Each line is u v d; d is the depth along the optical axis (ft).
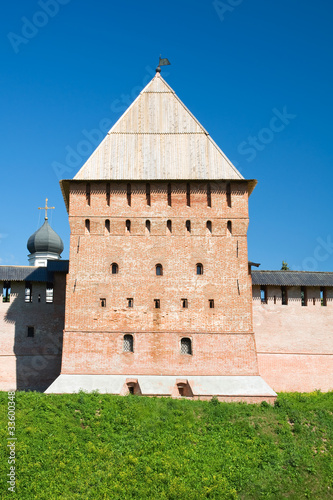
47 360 173.68
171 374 145.28
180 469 111.24
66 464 110.01
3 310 174.19
